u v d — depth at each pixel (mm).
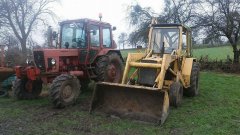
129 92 6941
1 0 23531
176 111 7465
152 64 7453
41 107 7926
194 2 19703
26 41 24812
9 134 5754
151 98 6711
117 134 5805
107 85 7070
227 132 5965
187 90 9227
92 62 9359
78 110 7566
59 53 8500
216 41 19906
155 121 6461
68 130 6020
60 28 9758
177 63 8258
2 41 23203
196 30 19781
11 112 7402
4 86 9688
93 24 9508
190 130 6055
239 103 8539
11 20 24141
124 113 6898
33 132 5883
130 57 7824
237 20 18297
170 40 8602
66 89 7805
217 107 8000
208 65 18859
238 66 17562
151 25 8812
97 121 6602
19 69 8461
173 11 20875
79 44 9344
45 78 8242
